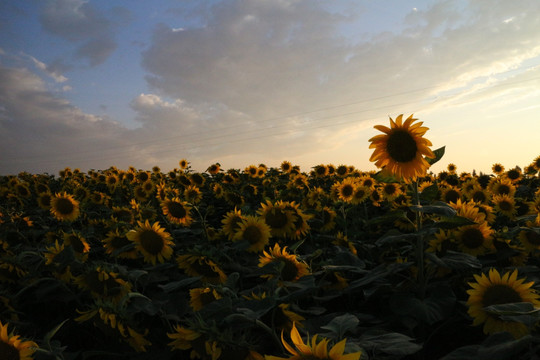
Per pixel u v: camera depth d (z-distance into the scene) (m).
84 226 7.31
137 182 12.12
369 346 2.22
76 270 4.36
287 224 5.29
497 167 14.23
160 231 4.50
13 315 3.77
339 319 2.40
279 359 1.46
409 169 3.47
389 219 3.71
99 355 3.35
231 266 4.24
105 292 3.44
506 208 6.57
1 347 2.01
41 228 7.57
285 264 3.45
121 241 5.09
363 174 12.36
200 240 5.93
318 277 4.12
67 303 4.21
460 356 2.02
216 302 2.47
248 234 4.72
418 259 3.49
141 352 3.10
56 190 13.36
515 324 2.57
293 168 14.96
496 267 4.07
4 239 5.92
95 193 9.77
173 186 10.73
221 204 10.30
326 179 13.09
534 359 2.22
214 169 13.95
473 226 4.04
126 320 2.78
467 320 3.56
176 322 3.38
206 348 2.19
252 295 2.85
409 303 3.15
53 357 2.11
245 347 2.22
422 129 3.36
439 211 3.15
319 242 6.11
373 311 4.13
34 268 4.39
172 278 4.46
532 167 13.02
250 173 13.36
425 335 3.40
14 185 11.34
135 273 3.52
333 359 1.41
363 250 5.48
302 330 2.78
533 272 3.78
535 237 4.61
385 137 3.51
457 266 3.24
